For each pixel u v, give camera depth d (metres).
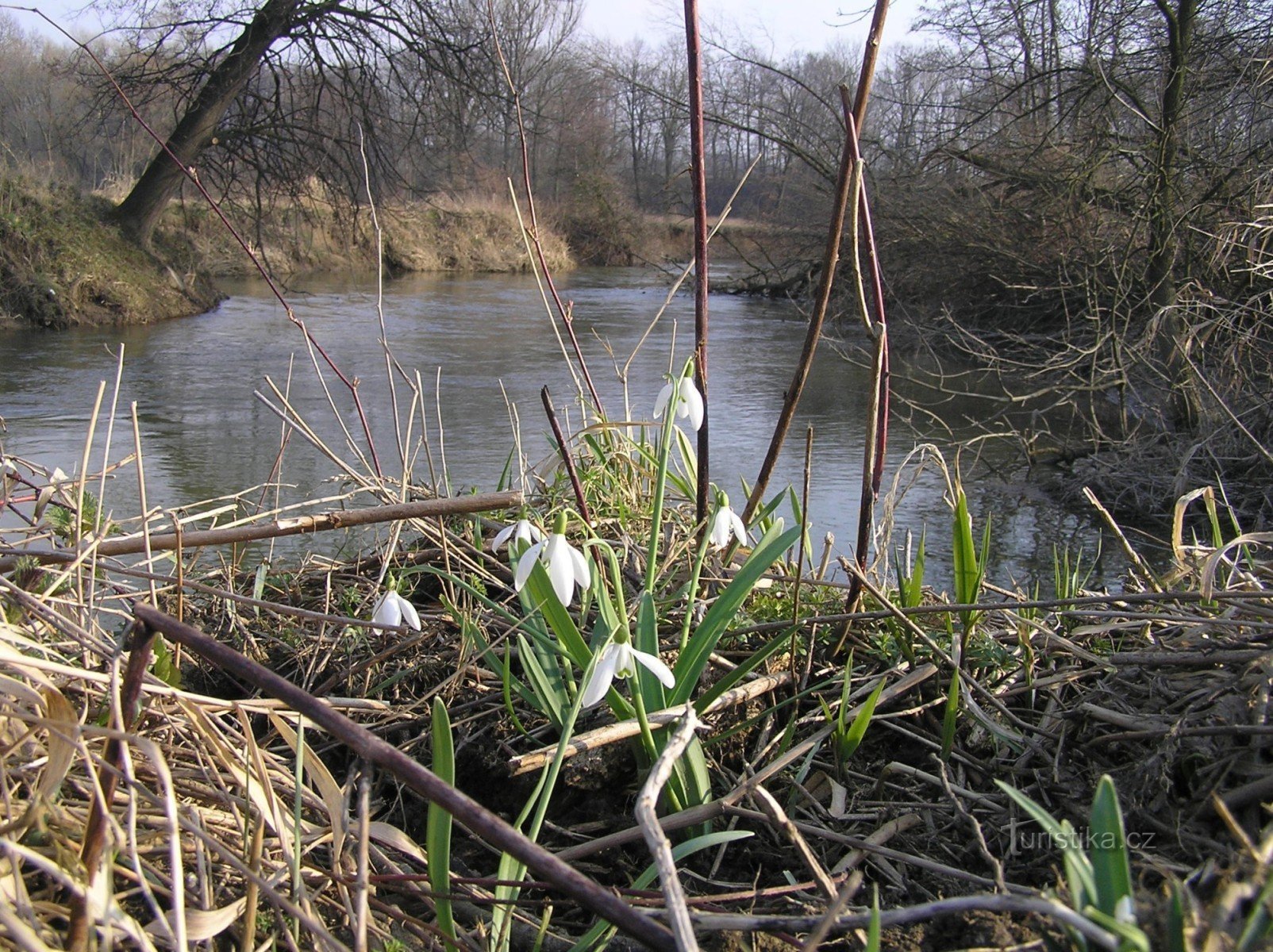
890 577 4.91
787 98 16.50
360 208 25.66
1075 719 2.44
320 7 16.97
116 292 15.75
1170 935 1.25
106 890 1.42
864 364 12.15
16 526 3.96
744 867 2.22
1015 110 14.13
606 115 37.94
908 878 2.09
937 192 13.21
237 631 3.00
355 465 6.91
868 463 2.72
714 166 49.25
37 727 1.69
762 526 3.22
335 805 1.85
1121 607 2.99
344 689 2.85
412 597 3.39
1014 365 9.49
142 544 2.45
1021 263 11.47
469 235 29.53
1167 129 9.38
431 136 20.95
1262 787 1.94
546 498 3.82
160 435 8.05
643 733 2.10
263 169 18.31
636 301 20.39
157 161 17.34
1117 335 8.09
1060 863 2.05
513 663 2.83
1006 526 6.25
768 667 2.74
